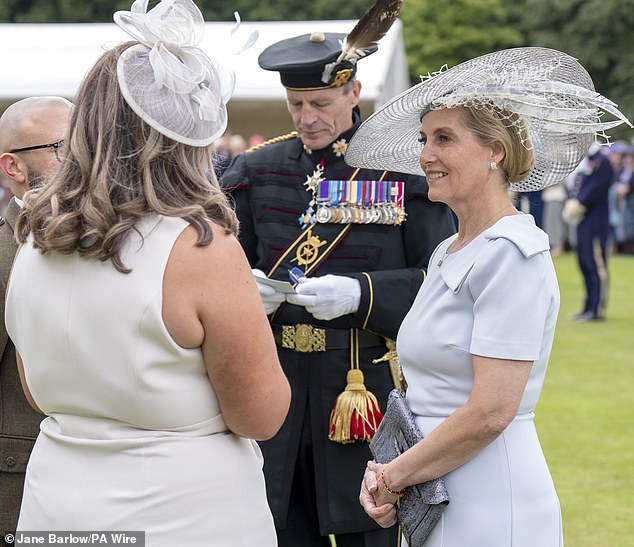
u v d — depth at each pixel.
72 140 1.97
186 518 2.00
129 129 1.95
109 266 1.95
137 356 1.94
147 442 1.99
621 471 5.45
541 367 2.29
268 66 3.29
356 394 3.24
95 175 1.93
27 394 2.28
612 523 4.68
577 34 31.36
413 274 3.25
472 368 2.26
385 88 9.80
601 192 10.61
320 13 29.48
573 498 5.03
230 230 2.02
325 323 3.28
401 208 3.31
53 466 2.05
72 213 1.93
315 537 3.38
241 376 2.00
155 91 1.94
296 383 3.29
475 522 2.24
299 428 3.28
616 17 30.55
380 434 2.48
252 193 3.45
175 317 1.94
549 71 2.36
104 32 11.34
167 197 1.96
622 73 30.80
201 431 2.04
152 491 1.98
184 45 1.99
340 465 3.27
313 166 3.39
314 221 3.35
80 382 2.00
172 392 1.98
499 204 2.33
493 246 2.21
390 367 3.32
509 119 2.27
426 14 31.02
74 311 1.97
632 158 18.73
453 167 2.29
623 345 9.27
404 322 2.43
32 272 2.04
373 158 2.86
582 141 2.49
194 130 1.97
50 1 29.45
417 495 2.31
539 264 2.20
